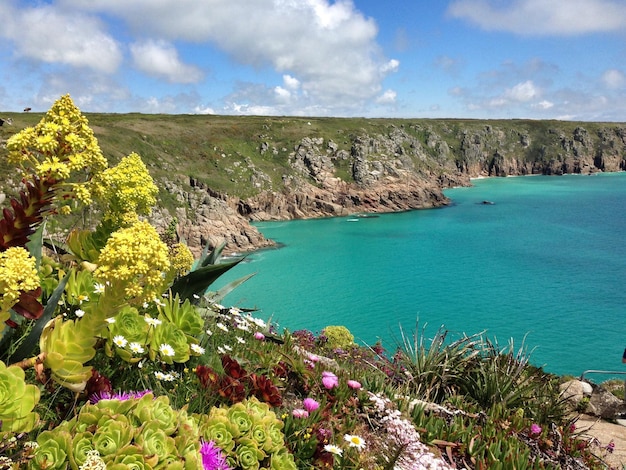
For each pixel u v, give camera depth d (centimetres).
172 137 15288
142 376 362
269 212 14112
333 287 7631
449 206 16362
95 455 216
